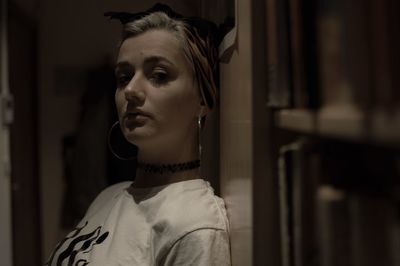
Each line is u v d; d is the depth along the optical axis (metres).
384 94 0.30
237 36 0.77
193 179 0.94
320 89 0.40
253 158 0.61
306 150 0.44
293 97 0.47
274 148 0.55
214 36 0.99
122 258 0.84
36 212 2.16
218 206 0.88
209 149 1.09
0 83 1.90
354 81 0.34
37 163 2.17
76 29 2.17
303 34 0.44
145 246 0.84
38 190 2.16
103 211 1.01
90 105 2.11
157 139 0.90
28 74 2.13
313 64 0.42
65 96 2.21
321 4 0.40
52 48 2.18
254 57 0.60
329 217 0.39
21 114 2.08
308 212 0.44
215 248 0.79
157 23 0.91
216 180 1.09
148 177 0.95
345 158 0.36
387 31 0.30
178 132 0.91
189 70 0.91
